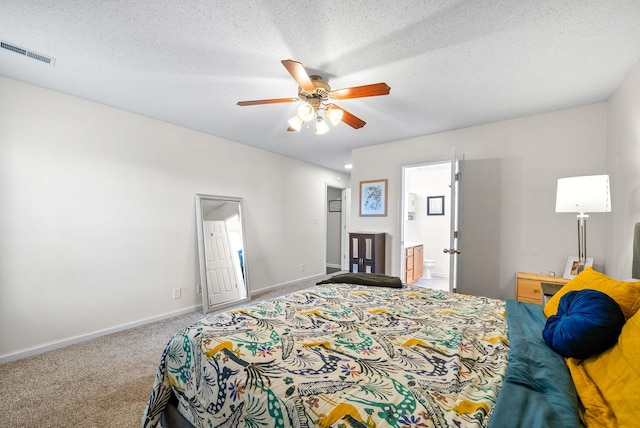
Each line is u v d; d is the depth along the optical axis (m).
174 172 3.40
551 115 2.91
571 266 2.71
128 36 1.77
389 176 4.05
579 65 2.05
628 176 2.14
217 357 1.13
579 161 2.77
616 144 2.40
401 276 3.92
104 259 2.83
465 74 2.18
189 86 2.43
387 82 2.30
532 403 0.81
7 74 2.24
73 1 1.47
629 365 0.81
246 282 4.09
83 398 1.82
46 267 2.48
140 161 3.10
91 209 2.75
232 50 1.90
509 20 1.59
